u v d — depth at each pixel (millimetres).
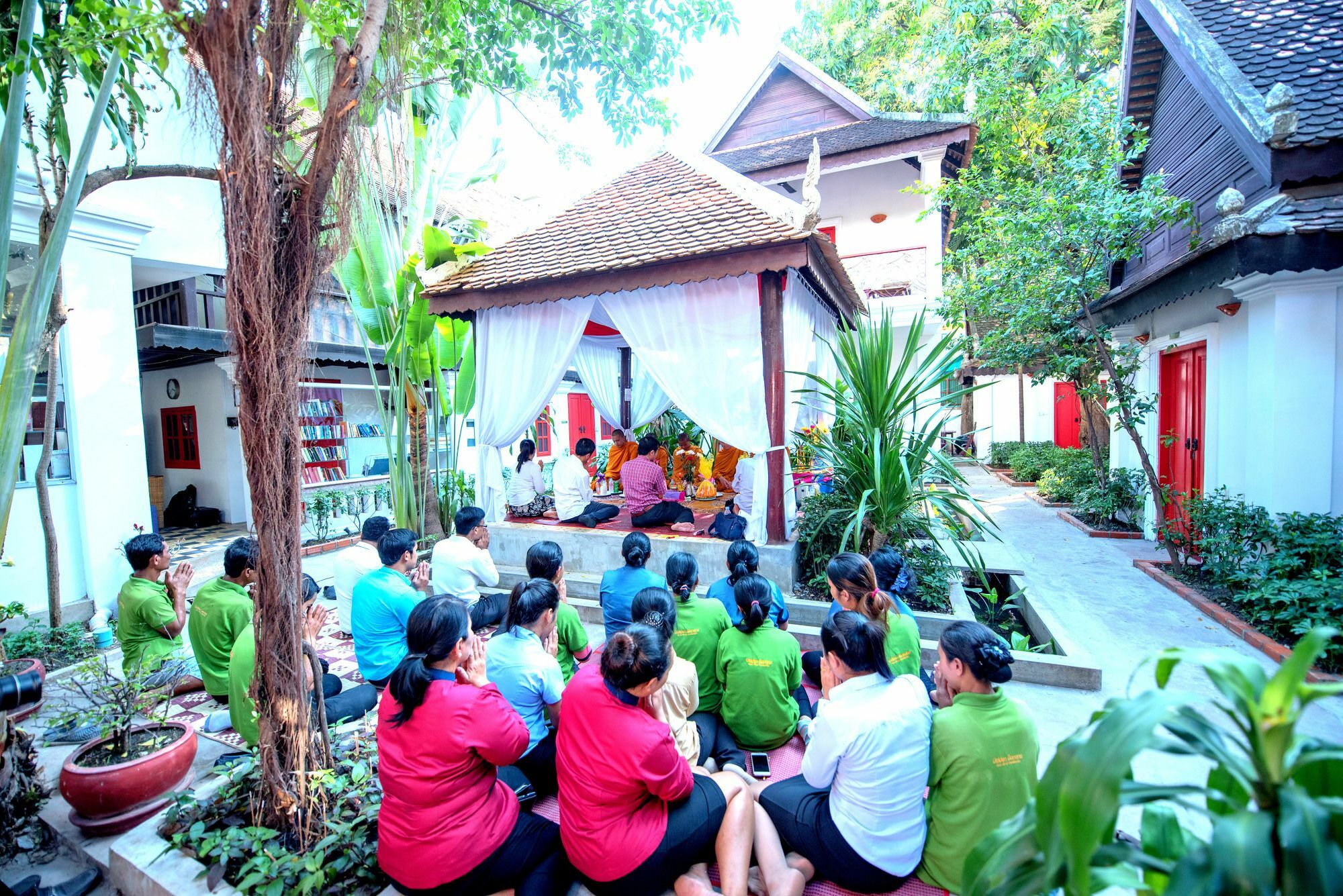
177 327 7410
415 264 6848
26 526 5438
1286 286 4945
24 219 5320
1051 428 17875
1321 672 3881
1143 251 7930
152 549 4000
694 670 2855
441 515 8484
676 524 6137
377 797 2617
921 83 16422
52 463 5660
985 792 2031
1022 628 5297
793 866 2297
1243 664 1000
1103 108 6738
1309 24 5977
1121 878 986
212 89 2236
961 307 8531
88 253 5754
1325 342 4875
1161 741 987
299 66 3979
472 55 5410
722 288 5457
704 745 3027
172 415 10539
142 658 3273
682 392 5641
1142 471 8102
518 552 6441
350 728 3465
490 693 2234
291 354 2424
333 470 10086
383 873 2320
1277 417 5023
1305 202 4758
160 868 2365
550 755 2885
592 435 16688
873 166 13711
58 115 3312
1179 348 7285
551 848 2330
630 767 2068
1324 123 4875
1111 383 7422
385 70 2996
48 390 4836
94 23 2176
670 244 5398
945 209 12344
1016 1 12578
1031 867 1104
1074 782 958
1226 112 5496
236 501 9875
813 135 13523
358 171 2668
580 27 5949
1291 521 4777
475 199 14078
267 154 2252
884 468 4781
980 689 2123
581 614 5344
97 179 2963
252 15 2100
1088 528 8188
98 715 2818
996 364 8250
